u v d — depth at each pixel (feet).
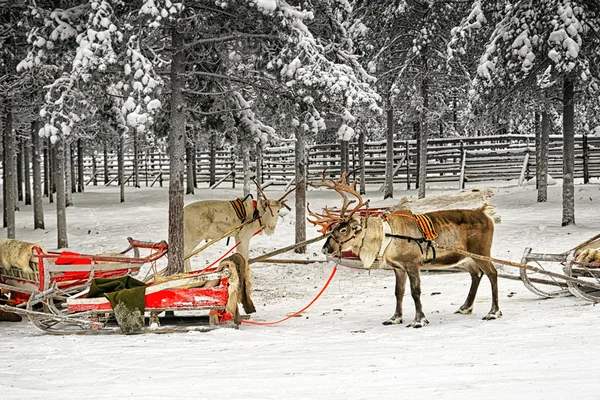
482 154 118.73
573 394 16.48
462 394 17.46
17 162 128.26
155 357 25.61
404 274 33.30
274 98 48.01
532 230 64.28
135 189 138.00
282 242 68.44
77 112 40.68
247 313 34.71
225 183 145.89
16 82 52.01
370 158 126.00
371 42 84.89
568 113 65.46
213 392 19.31
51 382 21.42
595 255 34.83
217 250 62.44
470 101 66.64
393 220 32.89
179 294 31.96
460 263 35.04
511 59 61.46
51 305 34.42
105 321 33.24
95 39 39.04
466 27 68.39
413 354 24.59
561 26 58.54
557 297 37.63
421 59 84.07
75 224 85.66
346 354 25.17
